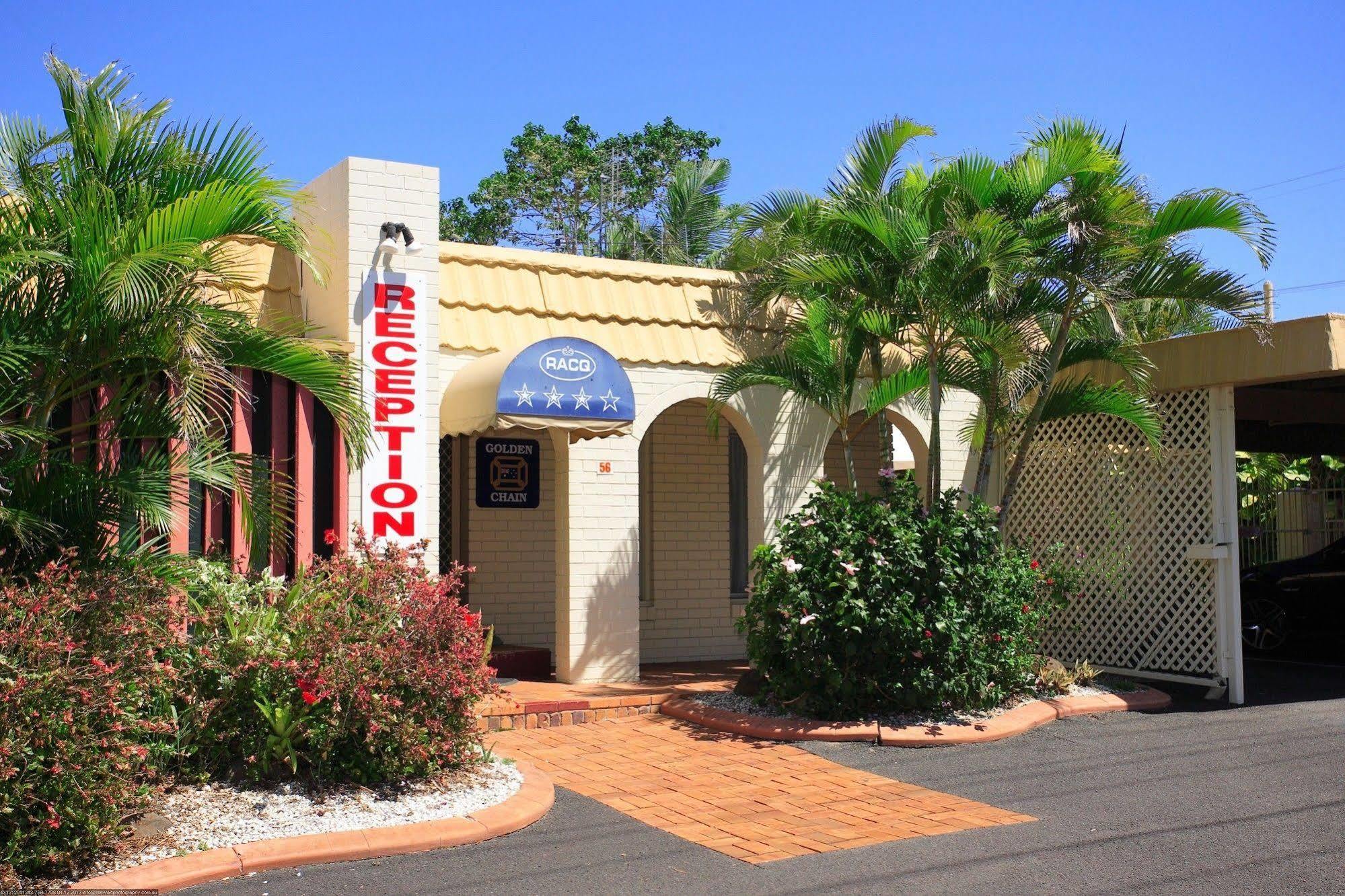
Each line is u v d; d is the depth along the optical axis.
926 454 14.16
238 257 9.48
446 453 13.80
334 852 6.60
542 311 12.12
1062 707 11.09
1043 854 6.78
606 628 12.15
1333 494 20.23
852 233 11.70
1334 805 7.84
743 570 15.23
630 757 9.48
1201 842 7.00
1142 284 11.65
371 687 7.61
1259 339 11.20
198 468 7.47
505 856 6.78
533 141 31.58
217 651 7.64
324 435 10.27
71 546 7.00
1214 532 12.02
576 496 12.06
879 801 8.07
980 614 10.68
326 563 8.45
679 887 6.23
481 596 13.53
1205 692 12.44
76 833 6.19
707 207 25.78
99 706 6.31
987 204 11.45
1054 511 13.60
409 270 10.75
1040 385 11.98
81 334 7.05
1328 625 16.12
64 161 7.45
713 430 13.09
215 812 7.00
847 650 10.12
